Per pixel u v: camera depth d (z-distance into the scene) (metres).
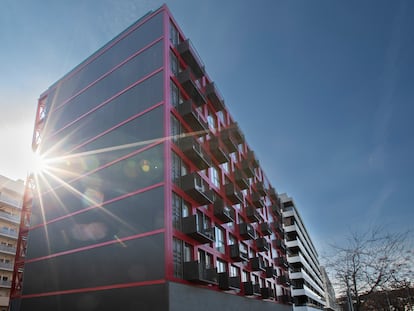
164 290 19.97
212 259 27.75
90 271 23.80
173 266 21.12
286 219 77.44
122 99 28.61
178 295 20.59
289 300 50.06
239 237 36.00
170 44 28.98
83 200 27.17
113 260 22.91
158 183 23.20
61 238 27.09
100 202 25.81
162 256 20.84
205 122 30.52
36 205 31.12
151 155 24.50
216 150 32.97
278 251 53.91
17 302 31.66
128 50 30.56
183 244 23.19
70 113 32.72
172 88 27.47
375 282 13.29
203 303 23.45
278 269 51.00
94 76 32.41
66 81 35.25
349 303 13.92
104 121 29.00
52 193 30.16
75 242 25.91
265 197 53.50
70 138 31.23
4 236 53.44
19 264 35.97
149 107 26.36
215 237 29.77
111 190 25.52
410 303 20.89
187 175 24.86
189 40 31.02
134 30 31.09
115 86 29.84
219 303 26.03
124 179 25.17
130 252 22.33
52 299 25.11
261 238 41.47
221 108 36.88
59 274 25.64
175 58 29.50
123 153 26.25
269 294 38.22
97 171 27.33
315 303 83.94
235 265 32.62
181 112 27.20
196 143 26.88
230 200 35.44
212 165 33.56
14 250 53.50
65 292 24.56
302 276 69.50
